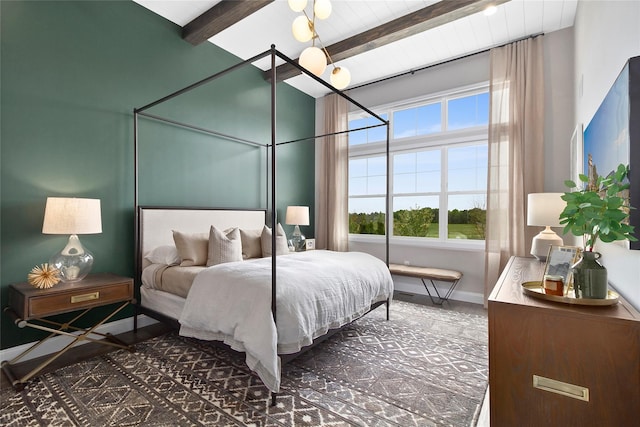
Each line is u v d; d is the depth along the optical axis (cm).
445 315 353
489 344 132
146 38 324
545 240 266
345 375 221
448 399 192
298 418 173
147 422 169
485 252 385
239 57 425
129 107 310
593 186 204
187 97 363
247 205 439
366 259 314
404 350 262
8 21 237
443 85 437
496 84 384
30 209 247
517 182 362
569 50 348
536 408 124
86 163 279
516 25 347
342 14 331
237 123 424
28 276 235
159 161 336
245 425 167
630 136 128
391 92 484
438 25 325
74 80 272
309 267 251
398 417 175
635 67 128
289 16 339
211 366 231
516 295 142
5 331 235
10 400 188
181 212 341
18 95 242
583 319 115
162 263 294
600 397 113
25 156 245
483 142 413
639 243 125
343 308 245
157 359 243
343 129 522
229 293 212
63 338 262
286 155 509
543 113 356
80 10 276
